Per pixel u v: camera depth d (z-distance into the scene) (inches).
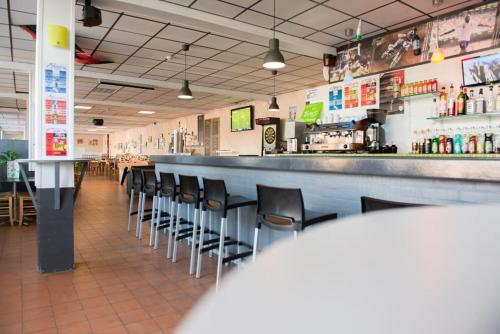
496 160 65.1
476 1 160.2
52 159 130.2
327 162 98.2
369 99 207.3
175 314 100.0
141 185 196.5
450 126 174.7
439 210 24.6
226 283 12.4
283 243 17.2
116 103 437.1
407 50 188.9
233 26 184.5
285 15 179.0
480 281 12.4
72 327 91.8
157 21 185.2
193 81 322.3
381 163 84.3
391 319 9.5
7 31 200.5
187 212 191.6
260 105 406.3
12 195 230.1
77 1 154.5
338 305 10.0
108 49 231.5
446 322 9.8
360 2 163.8
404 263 13.7
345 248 15.6
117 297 111.1
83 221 235.0
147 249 166.6
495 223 20.6
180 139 307.7
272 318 9.0
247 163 132.0
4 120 658.8
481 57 158.9
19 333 88.4
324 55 226.5
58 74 133.4
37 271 134.2
